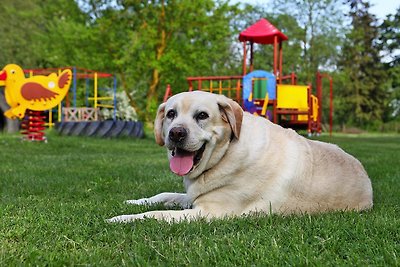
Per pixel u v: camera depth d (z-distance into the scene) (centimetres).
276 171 374
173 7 2558
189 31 2555
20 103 1289
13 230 311
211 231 321
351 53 5272
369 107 5250
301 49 4300
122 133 1614
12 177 618
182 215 358
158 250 270
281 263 248
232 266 243
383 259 252
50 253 263
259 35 2003
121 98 2736
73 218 358
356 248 274
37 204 430
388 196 486
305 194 381
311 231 311
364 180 407
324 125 4853
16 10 2886
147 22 2620
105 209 405
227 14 2731
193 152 360
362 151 1210
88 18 2656
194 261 249
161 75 2684
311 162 389
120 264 250
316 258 252
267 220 340
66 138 1470
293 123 2180
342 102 5153
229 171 363
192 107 360
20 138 1388
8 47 2812
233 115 361
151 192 520
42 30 3203
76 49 2609
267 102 1756
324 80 4478
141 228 319
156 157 970
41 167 750
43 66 2936
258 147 373
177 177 634
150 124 2697
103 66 2634
